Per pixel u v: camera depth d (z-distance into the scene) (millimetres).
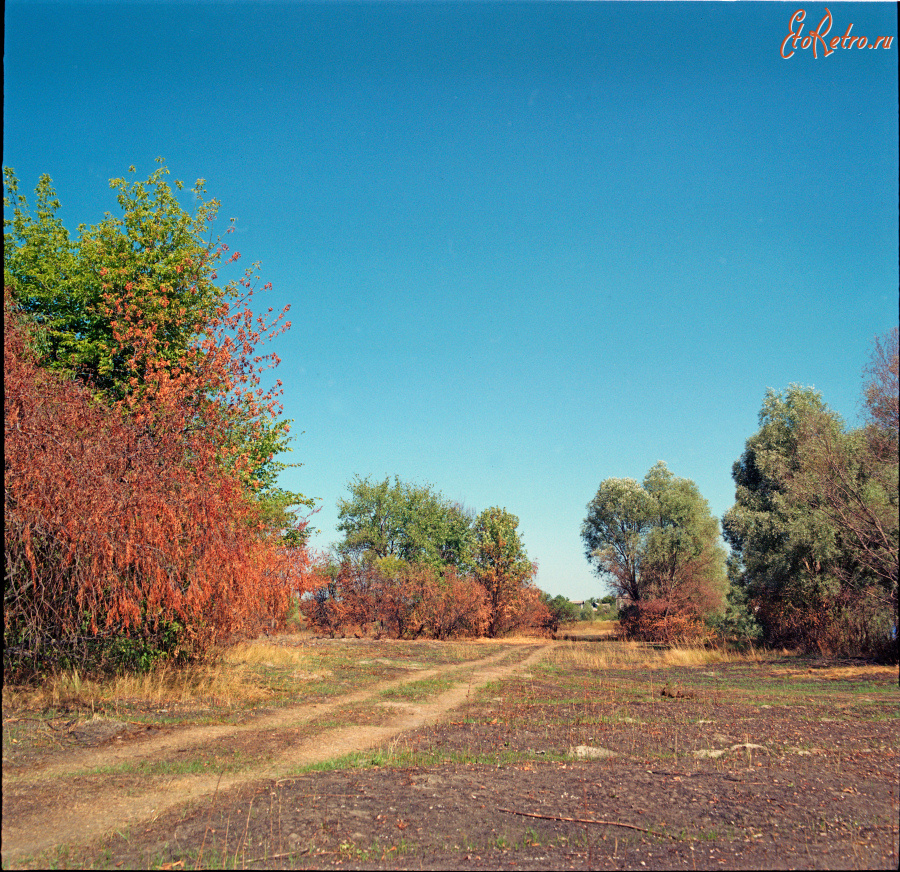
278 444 20141
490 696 14305
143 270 17844
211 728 9531
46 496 9109
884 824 5391
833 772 7125
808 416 22672
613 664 23859
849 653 23641
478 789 6402
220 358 13859
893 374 17062
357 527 61219
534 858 4668
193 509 11414
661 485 53719
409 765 7496
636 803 5965
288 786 6477
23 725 8383
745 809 5789
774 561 25859
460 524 62906
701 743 8875
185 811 5672
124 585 9891
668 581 46938
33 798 5949
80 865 4504
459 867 4504
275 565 13945
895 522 19172
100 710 9727
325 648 27609
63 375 13445
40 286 18109
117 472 10453
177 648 13273
